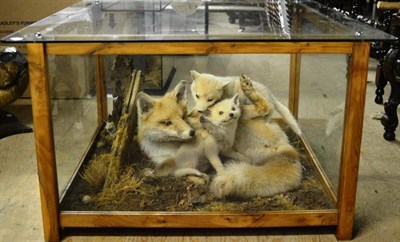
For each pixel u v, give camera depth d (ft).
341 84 4.60
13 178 6.04
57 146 4.67
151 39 4.24
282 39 4.24
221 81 5.05
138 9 5.64
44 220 4.68
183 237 4.81
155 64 5.10
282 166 5.04
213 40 4.25
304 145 5.38
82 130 5.48
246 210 4.70
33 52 4.23
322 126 5.30
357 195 5.62
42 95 4.33
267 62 5.20
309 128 5.43
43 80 4.30
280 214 4.68
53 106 4.54
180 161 4.93
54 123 4.57
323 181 4.99
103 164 5.15
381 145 7.02
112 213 4.68
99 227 4.84
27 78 7.38
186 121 4.92
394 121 7.12
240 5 5.76
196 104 4.96
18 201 5.52
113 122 5.62
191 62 5.07
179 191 4.87
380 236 4.85
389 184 5.88
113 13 5.43
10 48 7.30
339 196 4.67
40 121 4.41
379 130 7.54
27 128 7.48
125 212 4.70
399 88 6.98
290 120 5.52
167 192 4.87
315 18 5.14
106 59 5.54
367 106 8.52
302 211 4.70
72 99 5.17
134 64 5.37
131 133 5.15
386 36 4.22
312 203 4.79
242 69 5.17
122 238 4.79
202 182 4.87
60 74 4.73
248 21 4.97
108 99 5.82
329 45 4.25
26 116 8.03
